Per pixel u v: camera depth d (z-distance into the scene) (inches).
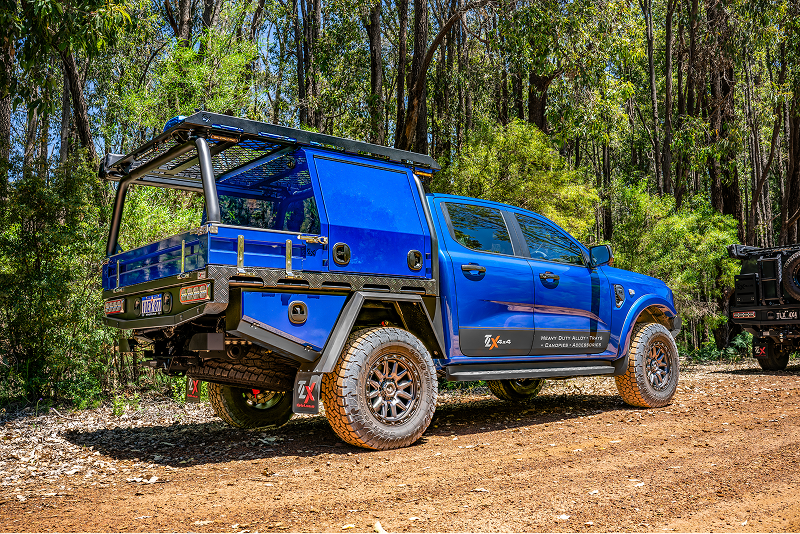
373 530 114.5
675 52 880.9
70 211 304.3
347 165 199.2
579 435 207.2
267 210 229.8
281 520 121.7
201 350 175.3
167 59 478.0
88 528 118.2
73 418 272.5
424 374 197.2
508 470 159.5
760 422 221.5
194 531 115.6
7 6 280.2
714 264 572.4
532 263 240.8
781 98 721.0
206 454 191.9
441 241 215.9
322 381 186.1
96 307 319.0
